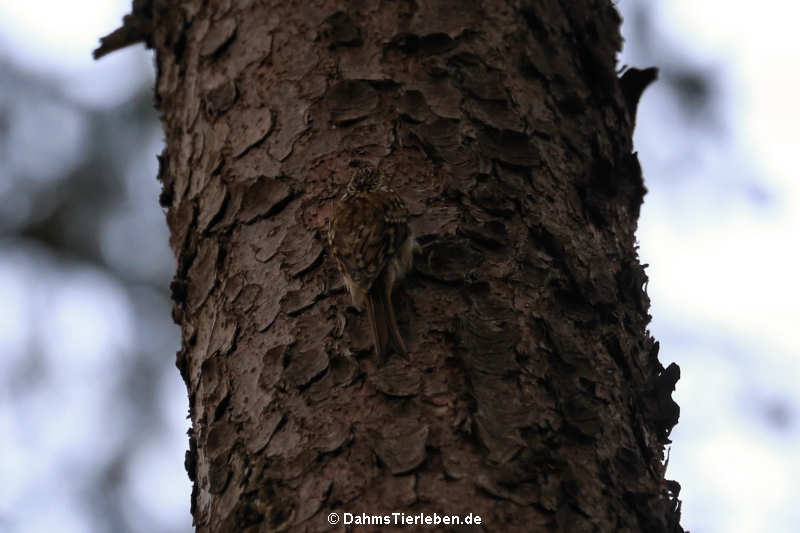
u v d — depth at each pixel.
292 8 7.36
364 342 5.94
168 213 7.62
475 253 6.28
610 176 7.15
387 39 7.06
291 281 6.34
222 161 7.02
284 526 5.41
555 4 7.62
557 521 5.45
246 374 6.14
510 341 5.96
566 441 5.82
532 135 6.92
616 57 8.09
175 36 7.98
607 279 6.68
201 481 6.25
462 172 6.56
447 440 5.52
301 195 6.64
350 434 5.60
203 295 6.74
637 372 6.56
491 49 7.12
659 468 6.34
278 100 7.04
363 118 6.79
